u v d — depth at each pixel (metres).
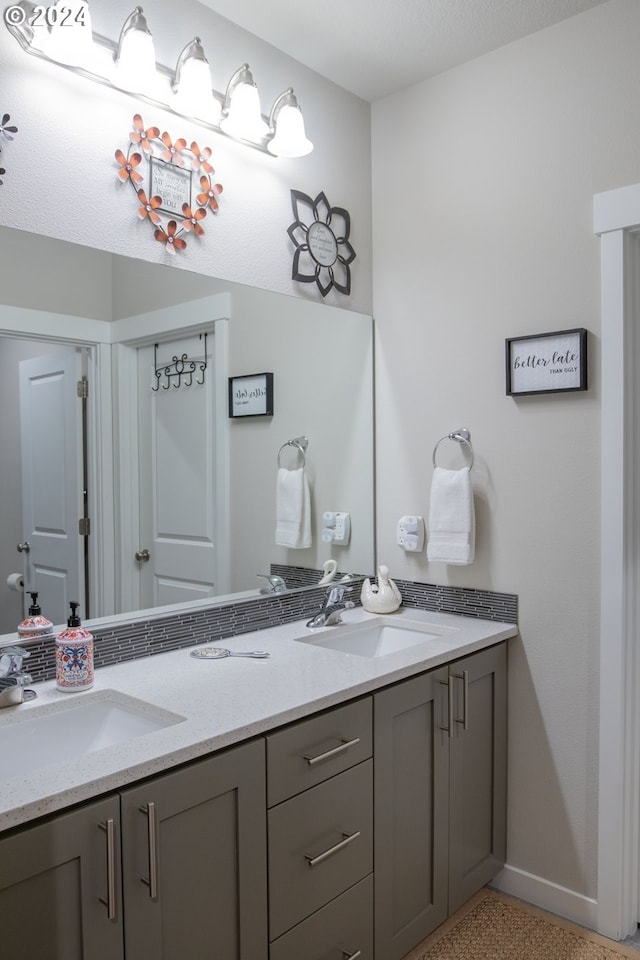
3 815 1.04
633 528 2.03
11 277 1.61
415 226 2.46
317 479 2.38
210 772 1.32
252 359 2.15
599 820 2.04
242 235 2.10
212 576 2.06
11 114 1.57
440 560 2.27
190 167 1.95
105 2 1.72
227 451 2.10
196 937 1.31
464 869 2.06
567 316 2.09
